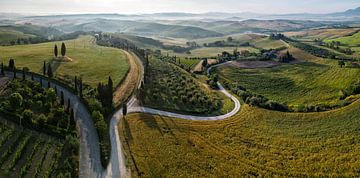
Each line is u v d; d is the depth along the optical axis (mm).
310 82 145000
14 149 57469
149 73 121938
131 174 54969
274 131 78000
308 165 61531
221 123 82125
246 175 57312
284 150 67688
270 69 170125
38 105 73812
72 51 155375
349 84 133500
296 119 86875
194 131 75250
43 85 93312
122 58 146750
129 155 60969
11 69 101625
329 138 73562
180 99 98125
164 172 56312
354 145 69375
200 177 55688
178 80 120500
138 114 82500
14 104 69062
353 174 58156
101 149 61844
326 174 58344
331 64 175875
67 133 64625
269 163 61844
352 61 184000
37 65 113938
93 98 86000
